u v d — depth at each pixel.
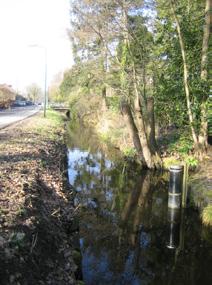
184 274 6.62
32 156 10.93
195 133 12.97
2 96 56.69
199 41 13.34
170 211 9.65
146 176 14.56
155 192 12.39
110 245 7.74
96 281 6.16
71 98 55.91
